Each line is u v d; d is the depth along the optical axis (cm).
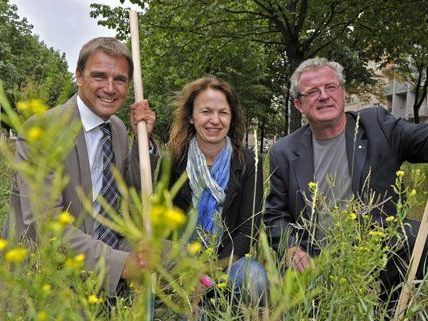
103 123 286
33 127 59
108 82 278
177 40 1277
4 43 2616
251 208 310
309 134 336
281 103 2389
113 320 140
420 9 1130
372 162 316
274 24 1322
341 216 201
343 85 325
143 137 236
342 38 1361
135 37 262
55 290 85
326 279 179
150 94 2102
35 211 71
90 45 281
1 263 74
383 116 333
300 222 317
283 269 220
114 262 206
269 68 2098
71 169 264
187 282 100
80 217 95
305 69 323
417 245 214
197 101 309
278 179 333
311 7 1188
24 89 69
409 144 319
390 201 311
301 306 176
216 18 1206
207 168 304
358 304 174
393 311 220
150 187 196
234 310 228
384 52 1466
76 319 90
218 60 1362
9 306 112
